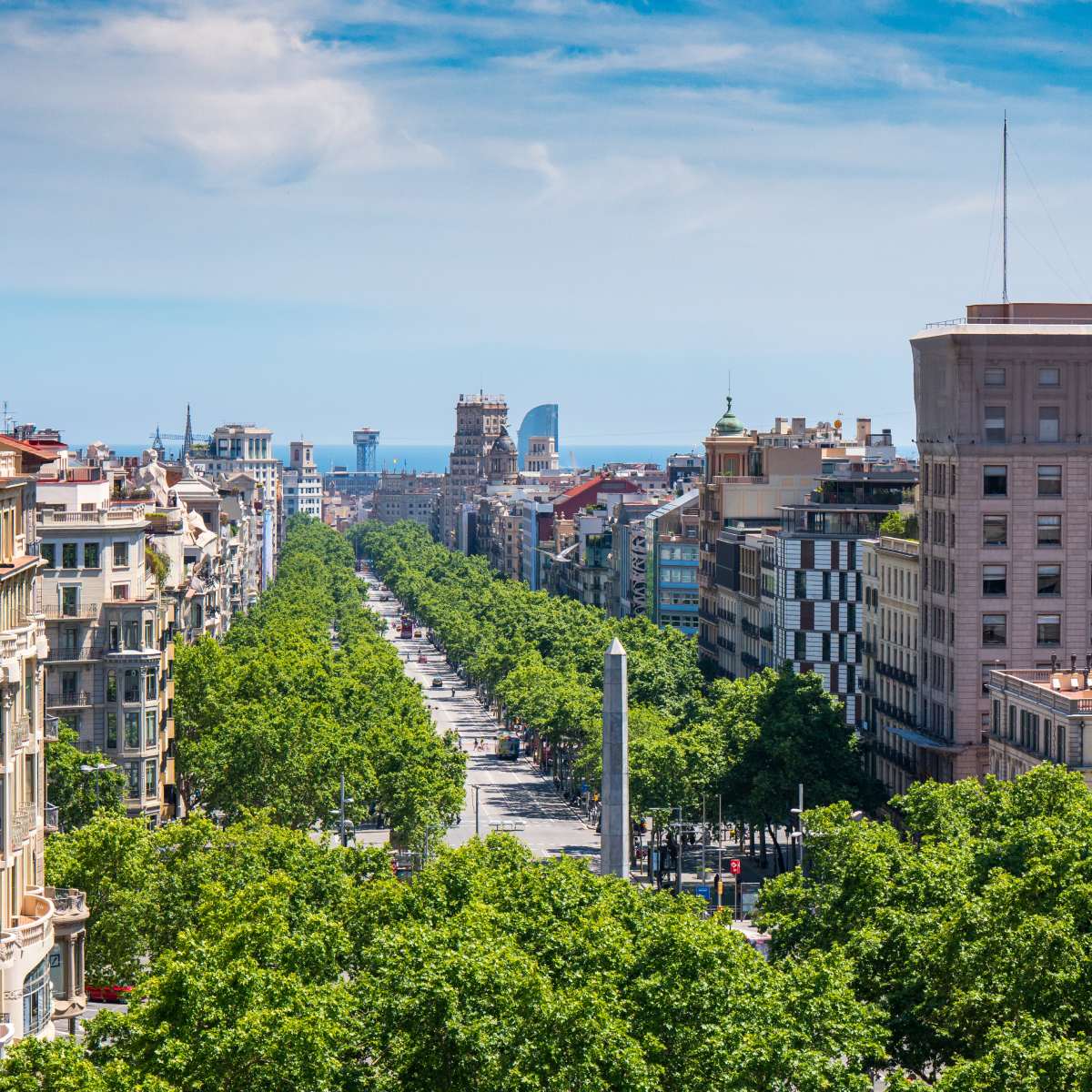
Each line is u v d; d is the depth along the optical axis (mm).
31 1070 107625
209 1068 115562
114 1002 169500
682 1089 125875
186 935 133125
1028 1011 128250
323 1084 116562
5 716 125188
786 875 162875
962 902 139875
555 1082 121438
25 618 134750
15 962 124000
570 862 165500
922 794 187625
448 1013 123938
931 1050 137750
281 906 148875
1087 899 135250
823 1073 122688
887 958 141750
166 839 171750
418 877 164375
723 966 134250
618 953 139750
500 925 147500
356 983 135750
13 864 127812
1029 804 173250
